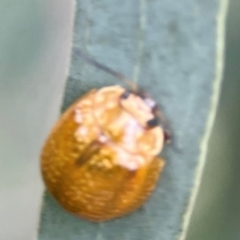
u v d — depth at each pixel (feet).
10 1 0.28
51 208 0.28
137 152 0.26
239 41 0.28
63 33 0.28
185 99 0.27
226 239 0.28
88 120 0.26
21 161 0.29
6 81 0.28
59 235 0.28
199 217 0.28
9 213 0.29
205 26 0.27
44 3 0.28
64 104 0.28
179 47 0.27
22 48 0.28
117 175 0.26
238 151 0.28
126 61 0.27
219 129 0.28
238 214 0.28
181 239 0.28
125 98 0.27
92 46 0.27
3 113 0.29
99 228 0.28
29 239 0.29
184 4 0.27
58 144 0.27
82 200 0.27
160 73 0.27
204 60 0.27
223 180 0.28
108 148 0.26
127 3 0.27
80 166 0.26
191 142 0.27
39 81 0.28
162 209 0.28
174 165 0.28
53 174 0.27
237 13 0.27
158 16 0.27
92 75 0.28
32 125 0.29
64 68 0.28
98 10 0.27
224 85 0.28
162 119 0.27
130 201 0.27
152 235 0.28
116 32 0.27
